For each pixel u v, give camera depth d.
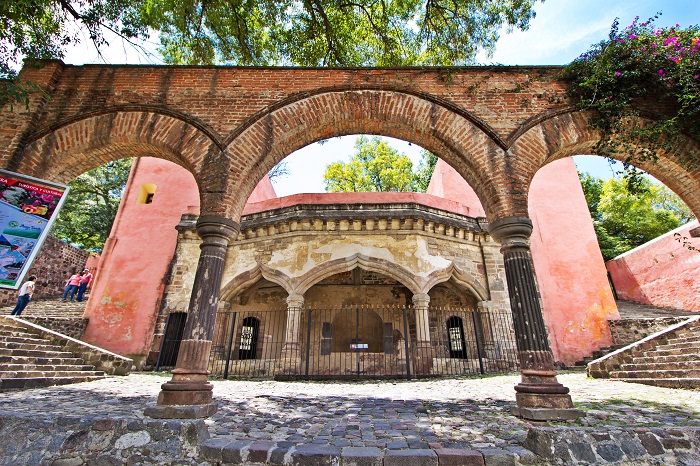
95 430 3.80
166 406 4.47
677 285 14.99
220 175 6.05
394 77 6.90
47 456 3.64
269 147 6.41
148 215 14.70
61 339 9.54
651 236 21.12
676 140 6.22
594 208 24.47
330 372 11.30
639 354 8.43
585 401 5.61
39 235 5.18
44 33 6.80
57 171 6.50
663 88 6.31
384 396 6.86
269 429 4.27
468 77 6.84
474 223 13.62
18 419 3.95
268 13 9.52
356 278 14.27
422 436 3.95
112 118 6.58
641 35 6.33
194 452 3.59
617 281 18.33
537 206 15.04
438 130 6.48
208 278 5.44
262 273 12.45
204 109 6.62
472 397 6.52
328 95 6.79
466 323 13.20
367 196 13.55
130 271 13.77
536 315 5.09
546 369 4.81
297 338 11.41
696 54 6.03
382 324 14.14
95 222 21.52
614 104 6.17
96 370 9.36
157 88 6.81
